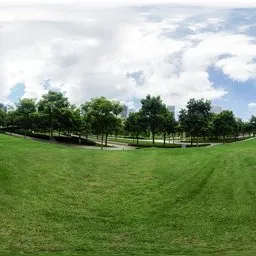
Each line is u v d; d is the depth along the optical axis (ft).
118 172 90.02
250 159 103.65
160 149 127.54
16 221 58.29
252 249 51.19
